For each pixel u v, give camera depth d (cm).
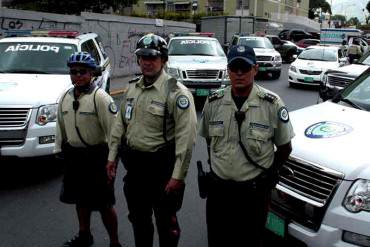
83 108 367
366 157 330
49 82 635
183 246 418
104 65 907
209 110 306
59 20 1388
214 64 1135
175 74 1116
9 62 720
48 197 528
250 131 290
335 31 3572
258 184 296
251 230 306
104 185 378
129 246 416
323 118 415
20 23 1270
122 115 340
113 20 1633
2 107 547
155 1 5022
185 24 2316
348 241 314
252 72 287
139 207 340
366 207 310
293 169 355
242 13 4719
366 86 487
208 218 313
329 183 330
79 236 402
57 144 388
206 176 309
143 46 316
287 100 1326
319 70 1552
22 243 418
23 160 561
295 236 343
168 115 321
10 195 532
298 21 5381
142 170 328
